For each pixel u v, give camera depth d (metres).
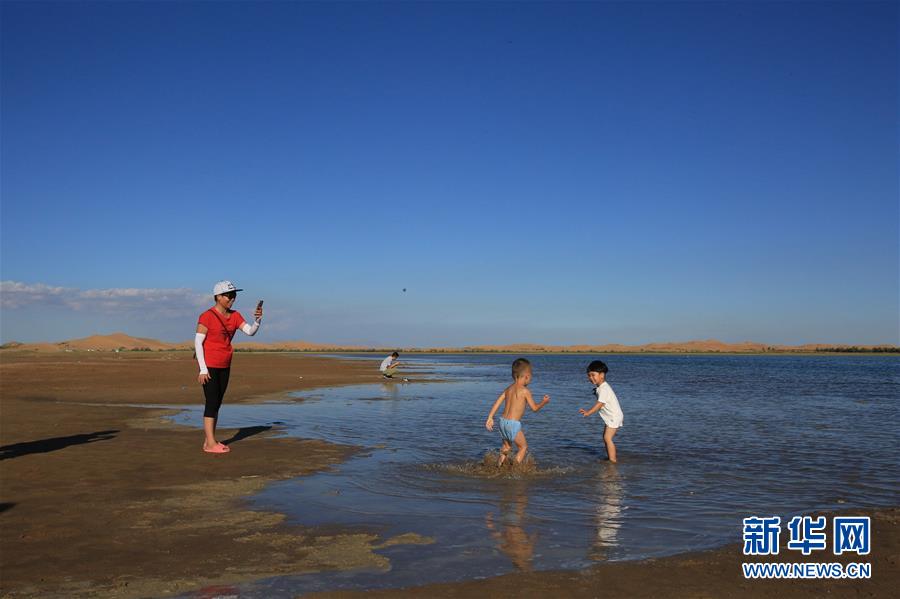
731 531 6.03
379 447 10.74
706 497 7.43
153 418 14.12
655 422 14.80
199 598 4.29
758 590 4.55
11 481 7.76
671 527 6.14
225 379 10.17
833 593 4.50
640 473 8.82
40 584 4.51
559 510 6.73
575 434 12.69
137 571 4.79
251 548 5.34
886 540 5.79
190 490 7.43
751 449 10.92
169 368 37.12
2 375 29.72
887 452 10.66
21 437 11.16
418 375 38.12
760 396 22.94
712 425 14.23
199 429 12.44
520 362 9.30
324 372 38.47
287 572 4.79
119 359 56.38
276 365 50.38
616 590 4.50
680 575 4.83
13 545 5.37
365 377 33.31
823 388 27.86
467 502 7.05
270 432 12.39
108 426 12.68
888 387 28.67
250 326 10.30
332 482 7.97
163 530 5.83
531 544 5.53
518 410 9.09
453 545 5.48
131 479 7.95
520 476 8.55
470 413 16.00
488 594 4.39
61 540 5.51
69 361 49.97
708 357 124.88
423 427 13.32
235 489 7.51
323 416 15.23
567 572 4.86
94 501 6.86
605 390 9.92
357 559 5.09
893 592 4.54
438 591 4.43
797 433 12.96
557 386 28.47
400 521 6.23
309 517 6.33
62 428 12.33
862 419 15.52
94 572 4.76
